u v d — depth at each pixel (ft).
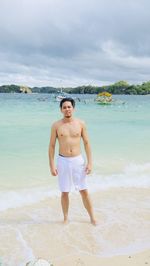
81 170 15.57
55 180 22.40
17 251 13.20
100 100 155.63
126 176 24.13
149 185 22.43
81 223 16.07
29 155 29.25
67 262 12.45
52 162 15.87
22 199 18.92
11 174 23.34
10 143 34.65
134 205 18.63
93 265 12.28
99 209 17.89
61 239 14.37
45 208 17.88
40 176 23.13
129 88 539.70
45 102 164.45
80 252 13.26
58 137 15.60
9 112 83.51
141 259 12.78
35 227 15.52
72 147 15.39
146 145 35.78
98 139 39.14
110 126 53.98
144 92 527.40
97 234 14.90
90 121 63.26
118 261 12.60
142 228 15.60
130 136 42.11
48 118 66.23
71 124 15.53
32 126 50.31
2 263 12.23
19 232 14.94
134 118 72.54
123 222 16.24
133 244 14.02
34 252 13.16
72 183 15.75
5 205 17.95
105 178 23.50
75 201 19.15
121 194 20.48
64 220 16.06
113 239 14.44
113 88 546.26
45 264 11.10
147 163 27.94
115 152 31.83
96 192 20.71
